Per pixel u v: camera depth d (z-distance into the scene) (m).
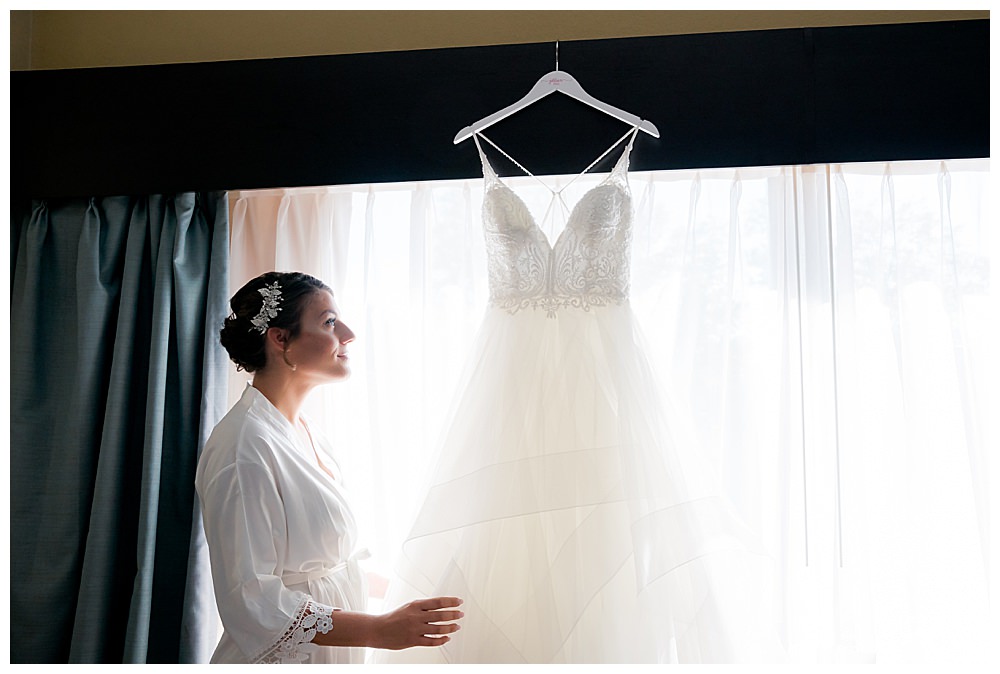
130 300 2.19
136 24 2.53
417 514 1.82
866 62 2.05
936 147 2.01
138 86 2.26
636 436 1.78
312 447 2.02
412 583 1.80
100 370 2.21
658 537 1.70
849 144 2.03
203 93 2.24
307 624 1.64
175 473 2.18
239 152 2.21
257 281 1.95
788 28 2.15
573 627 1.66
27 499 2.17
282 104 2.21
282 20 2.49
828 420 2.15
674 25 2.35
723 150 2.06
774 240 2.24
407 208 2.42
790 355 2.17
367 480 2.32
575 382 1.85
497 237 1.96
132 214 2.25
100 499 2.10
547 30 2.39
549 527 1.76
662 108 2.09
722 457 2.18
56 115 2.28
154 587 2.14
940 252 2.21
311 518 1.78
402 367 2.35
